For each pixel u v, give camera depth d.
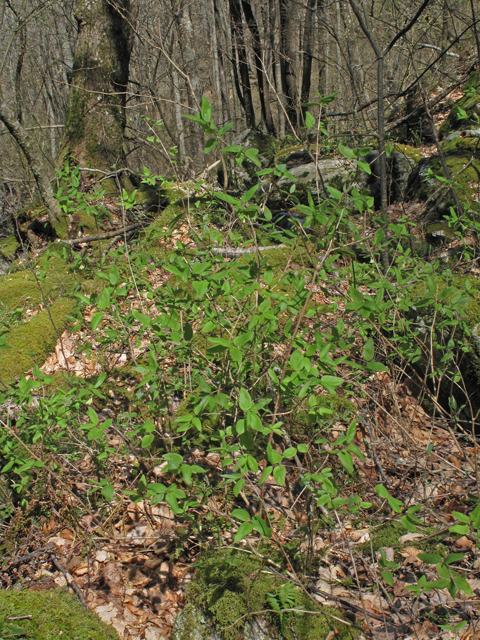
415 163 6.82
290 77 11.47
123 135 8.94
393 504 1.58
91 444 2.73
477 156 6.08
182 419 1.67
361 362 3.48
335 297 3.62
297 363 1.65
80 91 8.45
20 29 9.56
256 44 11.50
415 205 6.06
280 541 2.47
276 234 2.21
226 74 16.16
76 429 2.94
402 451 3.34
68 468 3.01
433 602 2.21
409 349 3.04
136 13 9.41
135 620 2.35
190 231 2.82
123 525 2.80
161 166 13.59
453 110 7.45
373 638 1.99
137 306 3.72
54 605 1.88
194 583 2.34
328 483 1.69
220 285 1.83
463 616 2.13
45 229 7.65
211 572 2.37
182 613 2.23
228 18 14.53
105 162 8.52
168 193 7.42
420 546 2.53
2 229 9.35
